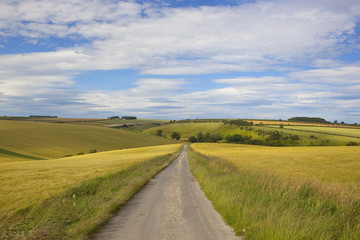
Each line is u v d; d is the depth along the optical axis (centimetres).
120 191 1194
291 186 941
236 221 701
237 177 1324
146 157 4697
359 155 4534
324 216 630
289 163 3203
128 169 2286
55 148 8038
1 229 636
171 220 764
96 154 7081
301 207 754
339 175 1955
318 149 7194
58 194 1147
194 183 1620
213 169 2042
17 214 880
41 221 667
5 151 6494
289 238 524
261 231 576
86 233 628
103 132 12525
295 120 18500
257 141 12788
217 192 1062
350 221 598
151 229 678
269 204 795
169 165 3275
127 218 796
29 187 1472
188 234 630
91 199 975
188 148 9556
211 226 695
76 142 9425
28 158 6119
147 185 1549
